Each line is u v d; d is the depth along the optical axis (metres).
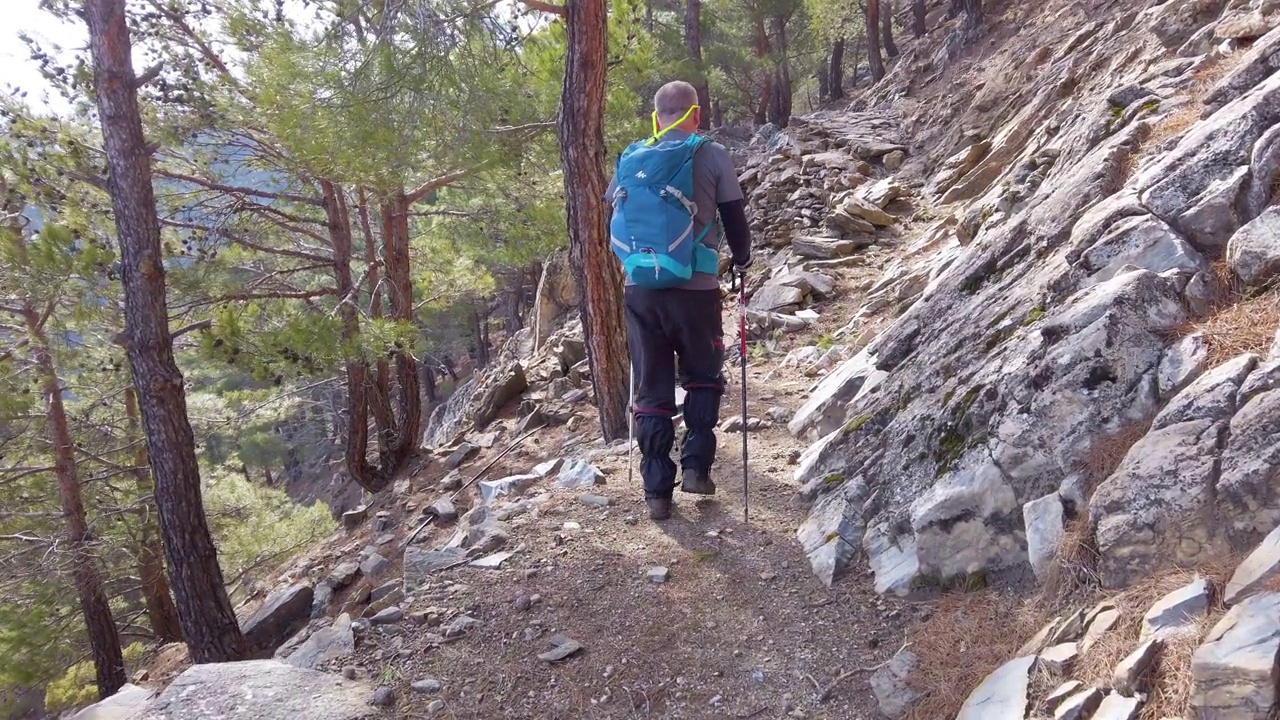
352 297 9.33
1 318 10.13
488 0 6.10
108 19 6.50
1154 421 2.73
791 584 3.57
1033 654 2.54
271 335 8.27
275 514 14.27
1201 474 2.44
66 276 8.22
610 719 2.97
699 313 3.87
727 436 5.56
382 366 10.29
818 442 4.82
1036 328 3.52
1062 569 2.74
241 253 10.30
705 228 3.78
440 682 3.22
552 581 3.83
